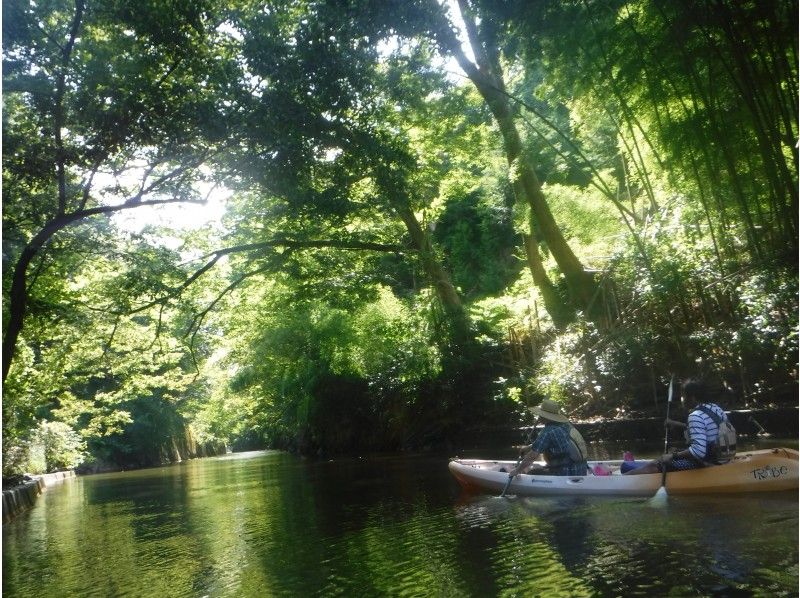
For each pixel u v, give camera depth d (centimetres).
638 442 1255
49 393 1878
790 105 1028
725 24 940
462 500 841
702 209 1285
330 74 1194
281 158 1219
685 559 484
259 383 2792
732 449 733
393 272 1962
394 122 1700
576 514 680
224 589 536
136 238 1409
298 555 625
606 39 1136
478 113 1688
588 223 1591
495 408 1688
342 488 1119
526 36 1152
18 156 1091
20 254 1234
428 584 491
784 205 1012
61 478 2377
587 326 1467
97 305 1675
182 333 2062
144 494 1447
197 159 1212
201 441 4238
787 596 400
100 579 620
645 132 1357
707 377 1257
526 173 1587
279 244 1720
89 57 1106
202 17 1169
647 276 1310
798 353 1107
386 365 1920
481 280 2642
